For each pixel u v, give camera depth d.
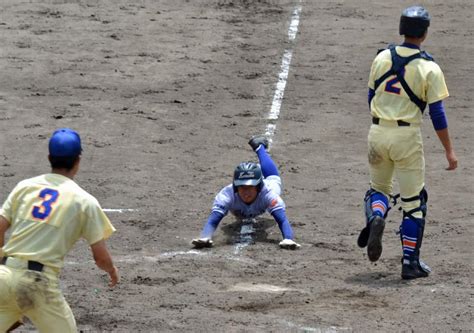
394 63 27.83
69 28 64.56
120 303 26.88
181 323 25.09
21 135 46.88
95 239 20.02
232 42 62.75
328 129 48.59
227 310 26.30
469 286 27.94
